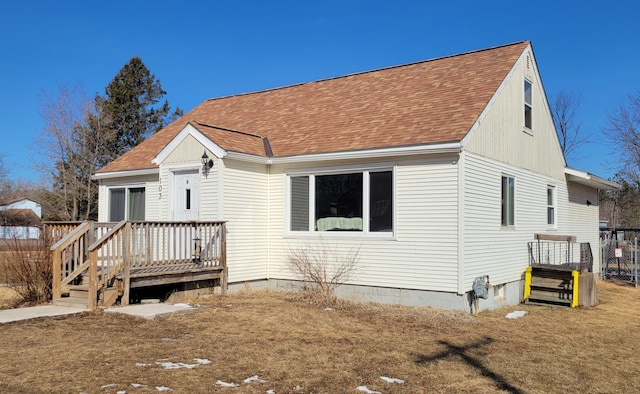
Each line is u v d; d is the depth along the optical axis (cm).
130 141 4269
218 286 1260
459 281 1127
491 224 1269
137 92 4350
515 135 1433
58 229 1234
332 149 1277
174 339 817
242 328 916
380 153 1205
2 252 1329
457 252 1131
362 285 1255
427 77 1525
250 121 1686
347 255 1280
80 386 588
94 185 4069
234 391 593
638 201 4428
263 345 802
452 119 1214
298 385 624
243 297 1244
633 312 1351
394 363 737
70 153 4038
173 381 615
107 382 603
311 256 1333
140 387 590
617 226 4994
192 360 704
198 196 1331
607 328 1112
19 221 4322
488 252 1250
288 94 1833
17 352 719
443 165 1155
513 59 1443
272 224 1401
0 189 5203
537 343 929
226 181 1286
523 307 1350
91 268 1020
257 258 1370
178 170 1377
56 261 1091
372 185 1260
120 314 981
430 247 1166
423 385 651
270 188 1409
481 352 830
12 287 1230
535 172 1572
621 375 754
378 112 1405
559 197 1775
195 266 1195
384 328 971
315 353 769
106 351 731
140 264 1086
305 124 1506
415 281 1183
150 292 1184
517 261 1423
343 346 820
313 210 1344
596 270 2166
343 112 1495
